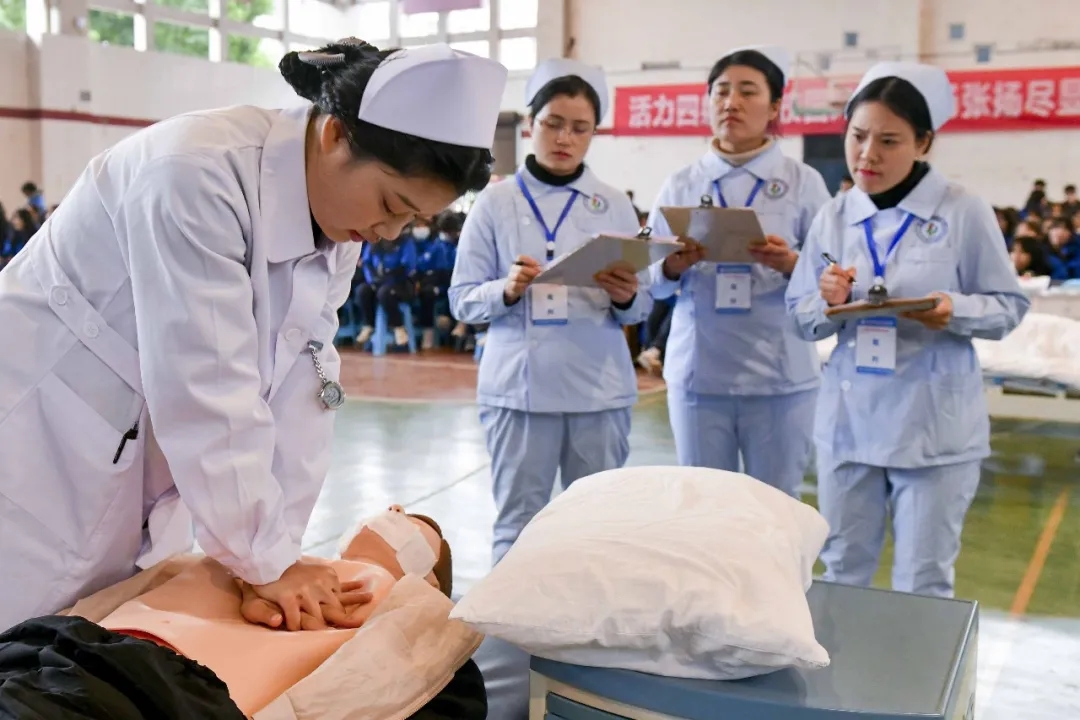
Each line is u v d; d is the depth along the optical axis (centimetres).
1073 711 251
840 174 882
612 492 144
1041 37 806
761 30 898
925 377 234
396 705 122
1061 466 510
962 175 843
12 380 129
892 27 851
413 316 922
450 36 1077
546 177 282
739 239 265
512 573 121
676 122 942
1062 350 511
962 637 128
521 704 150
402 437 560
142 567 146
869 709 107
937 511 237
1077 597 331
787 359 281
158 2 1016
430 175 120
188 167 120
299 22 1145
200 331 120
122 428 132
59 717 89
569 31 977
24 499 130
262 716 112
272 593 132
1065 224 761
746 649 109
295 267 134
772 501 143
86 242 128
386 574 152
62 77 918
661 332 801
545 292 272
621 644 113
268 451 129
